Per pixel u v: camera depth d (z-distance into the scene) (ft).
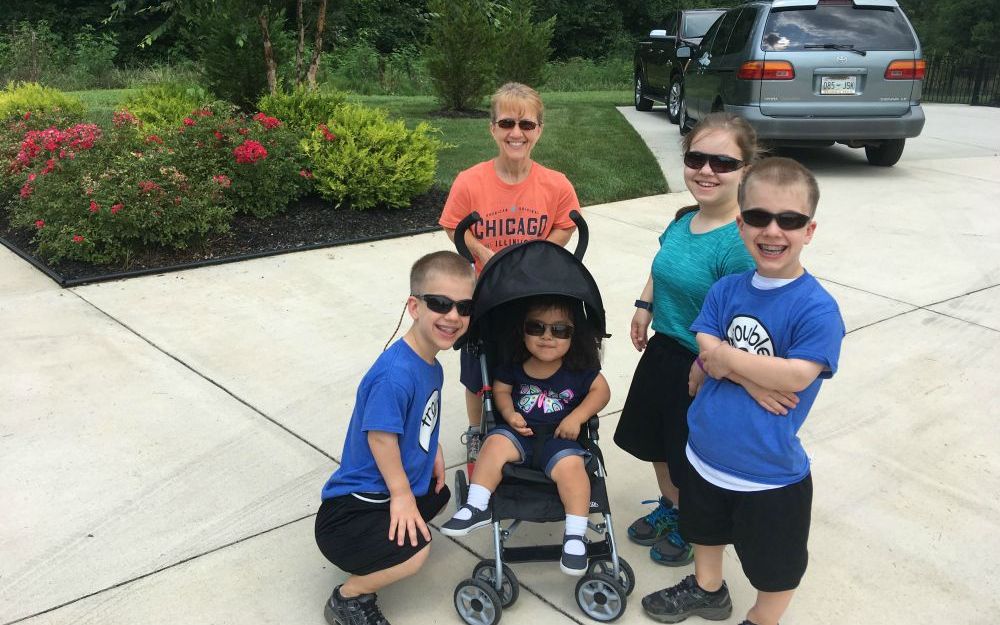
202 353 15.03
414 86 70.13
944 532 10.34
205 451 11.86
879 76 28.76
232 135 23.09
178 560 9.53
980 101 61.16
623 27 114.93
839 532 10.30
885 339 16.26
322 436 12.37
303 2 33.65
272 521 10.32
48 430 12.24
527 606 8.93
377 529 8.25
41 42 71.46
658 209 25.91
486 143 34.53
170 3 31.89
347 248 21.50
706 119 8.75
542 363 9.43
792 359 7.09
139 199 19.71
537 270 8.86
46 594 8.90
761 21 29.27
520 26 51.96
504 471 8.97
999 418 13.24
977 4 89.66
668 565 9.67
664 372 9.12
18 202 23.80
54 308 16.94
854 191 28.09
